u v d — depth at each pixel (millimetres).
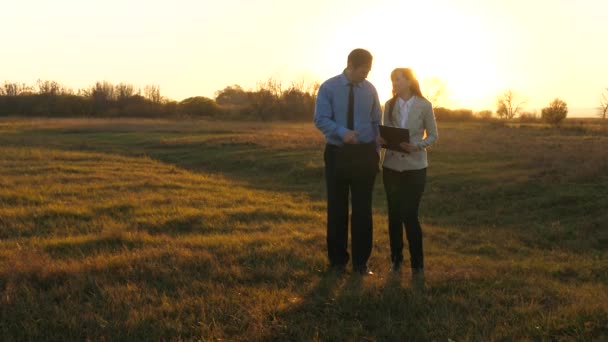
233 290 4633
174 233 7742
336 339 3705
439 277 5172
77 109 63562
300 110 59594
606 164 15188
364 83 5223
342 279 5102
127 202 9820
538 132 36844
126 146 26297
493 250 8227
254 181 16938
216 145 25219
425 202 13141
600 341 3602
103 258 5441
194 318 3975
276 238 6996
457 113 67625
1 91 66938
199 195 11539
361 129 5172
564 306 4379
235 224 8469
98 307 4168
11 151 20016
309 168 17562
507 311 4254
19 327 3771
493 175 15367
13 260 5289
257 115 59938
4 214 8344
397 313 4188
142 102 65500
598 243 9117
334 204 5469
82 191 11195
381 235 8352
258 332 3723
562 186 13430
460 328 3889
